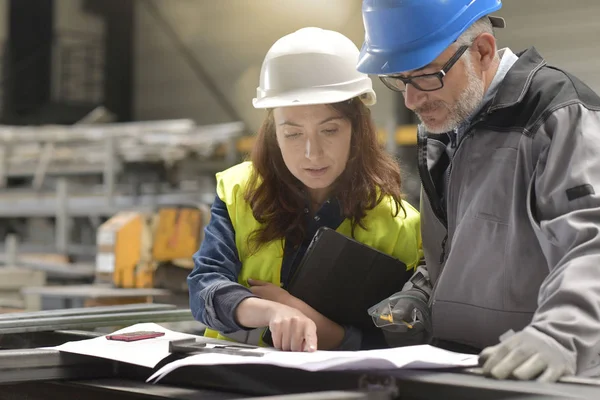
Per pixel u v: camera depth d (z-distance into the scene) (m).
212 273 1.61
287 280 1.70
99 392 1.27
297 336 1.35
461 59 1.38
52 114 11.61
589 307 1.12
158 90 12.20
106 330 2.92
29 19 12.03
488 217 1.40
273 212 1.68
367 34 1.43
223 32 11.54
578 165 1.25
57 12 12.27
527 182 1.35
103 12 12.39
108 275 3.77
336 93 1.57
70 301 3.74
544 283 1.21
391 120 7.15
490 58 1.42
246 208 1.70
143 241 3.70
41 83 12.07
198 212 3.67
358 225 1.70
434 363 1.12
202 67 11.80
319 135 1.58
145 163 7.90
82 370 1.35
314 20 10.39
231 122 11.49
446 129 1.42
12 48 11.95
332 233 1.59
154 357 1.29
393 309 1.51
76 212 7.10
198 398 1.15
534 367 1.05
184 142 7.00
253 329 1.57
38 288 3.82
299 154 1.59
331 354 1.19
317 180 1.60
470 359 1.17
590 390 0.99
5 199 7.59
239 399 1.13
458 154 1.47
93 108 12.01
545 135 1.31
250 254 1.69
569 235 1.20
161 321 1.79
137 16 12.41
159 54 12.20
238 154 7.30
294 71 1.59
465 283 1.43
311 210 1.71
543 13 8.47
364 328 1.67
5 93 11.90
